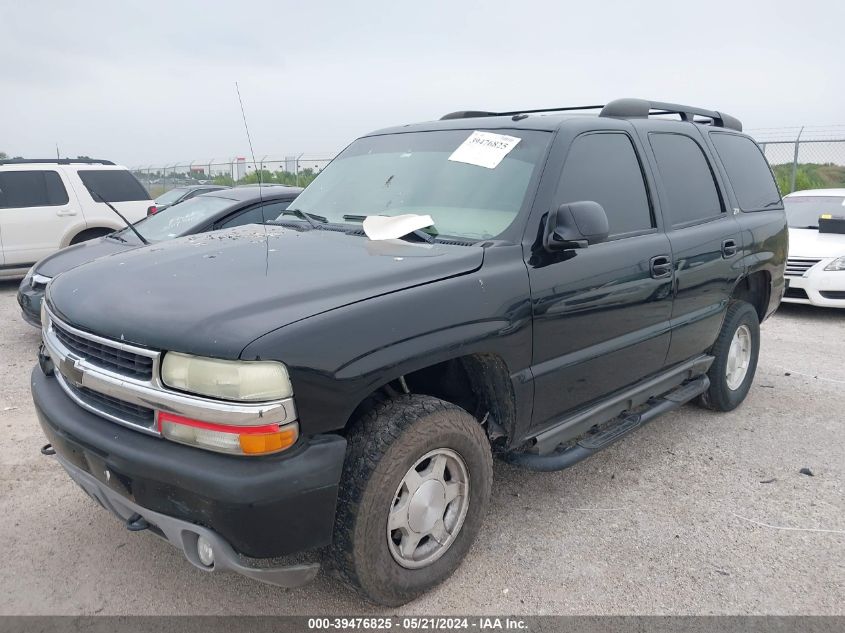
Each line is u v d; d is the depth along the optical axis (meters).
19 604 2.77
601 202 3.51
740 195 4.82
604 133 3.69
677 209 4.07
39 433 4.48
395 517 2.62
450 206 3.31
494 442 3.27
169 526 2.30
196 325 2.25
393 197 3.54
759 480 3.96
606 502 3.68
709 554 3.19
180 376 2.23
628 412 3.99
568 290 3.15
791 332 7.76
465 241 3.05
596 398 3.53
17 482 3.79
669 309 3.89
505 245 2.98
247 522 2.17
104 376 2.43
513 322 2.88
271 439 2.18
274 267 2.71
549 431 3.28
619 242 3.53
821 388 5.66
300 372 2.21
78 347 2.62
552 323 3.09
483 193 3.28
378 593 2.60
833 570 3.08
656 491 3.81
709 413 5.06
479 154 3.48
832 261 8.20
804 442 4.53
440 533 2.83
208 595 2.84
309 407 2.24
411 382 3.13
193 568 3.02
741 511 3.60
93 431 2.45
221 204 7.06
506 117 3.74
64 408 2.65
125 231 7.40
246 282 2.54
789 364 6.41
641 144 3.93
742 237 4.57
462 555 2.92
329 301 2.41
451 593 2.87
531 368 3.04
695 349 4.33
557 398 3.22
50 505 3.55
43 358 2.98
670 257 3.82
